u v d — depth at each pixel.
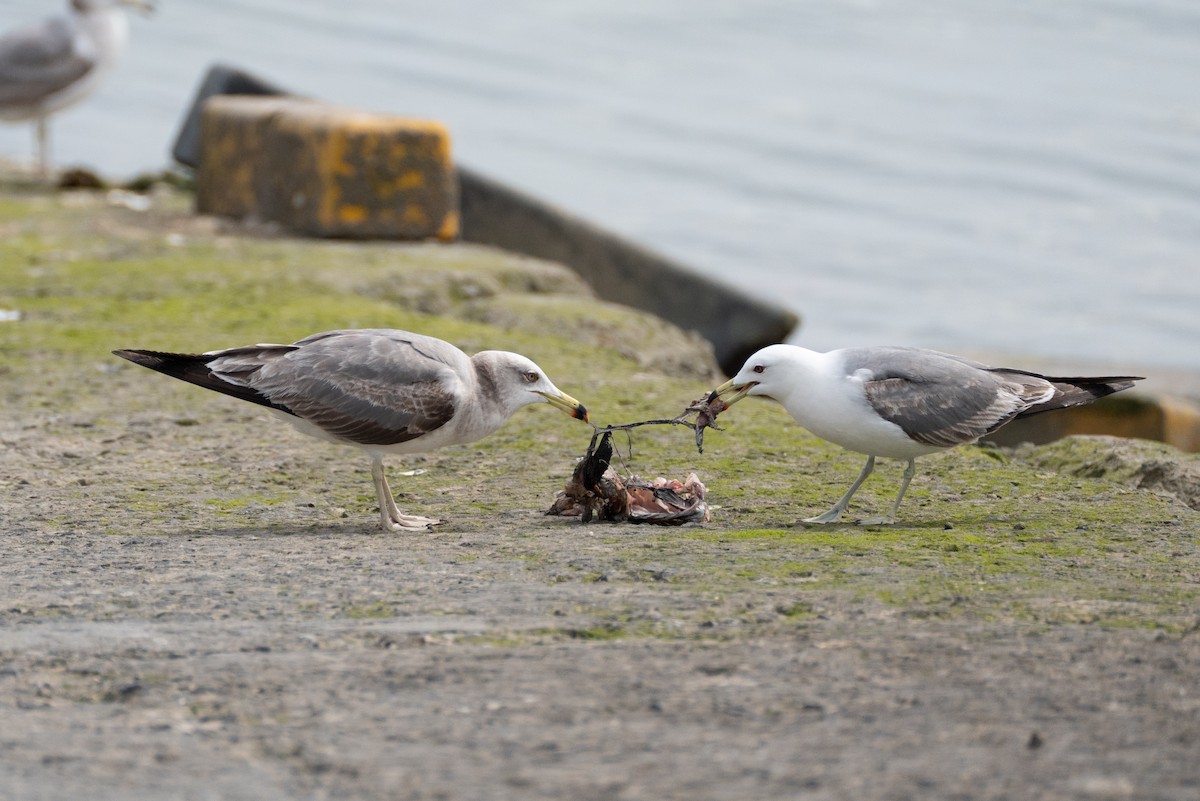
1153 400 19.22
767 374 10.99
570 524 10.95
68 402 14.54
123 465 12.67
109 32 27.70
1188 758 6.29
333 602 8.74
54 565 9.65
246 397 10.82
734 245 34.03
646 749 6.41
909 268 32.81
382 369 10.80
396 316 18.05
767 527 10.85
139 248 21.62
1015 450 14.03
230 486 12.12
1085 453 13.27
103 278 19.59
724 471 12.58
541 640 7.95
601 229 24.19
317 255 21.38
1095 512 11.24
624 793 5.99
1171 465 12.62
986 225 35.78
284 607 8.65
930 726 6.66
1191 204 37.53
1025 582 9.09
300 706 6.97
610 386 15.52
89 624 8.33
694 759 6.30
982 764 6.23
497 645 7.87
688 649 7.74
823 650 7.71
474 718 6.79
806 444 13.53
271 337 16.70
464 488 12.19
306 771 6.25
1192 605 8.58
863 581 9.07
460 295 20.06
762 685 7.18
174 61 46.22
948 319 29.86
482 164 39.06
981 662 7.51
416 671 7.43
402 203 23.05
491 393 11.30
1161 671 7.38
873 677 7.29
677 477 12.37
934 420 10.66
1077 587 8.98
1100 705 6.90
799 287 31.67
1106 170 39.97
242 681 7.32
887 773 6.14
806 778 6.11
